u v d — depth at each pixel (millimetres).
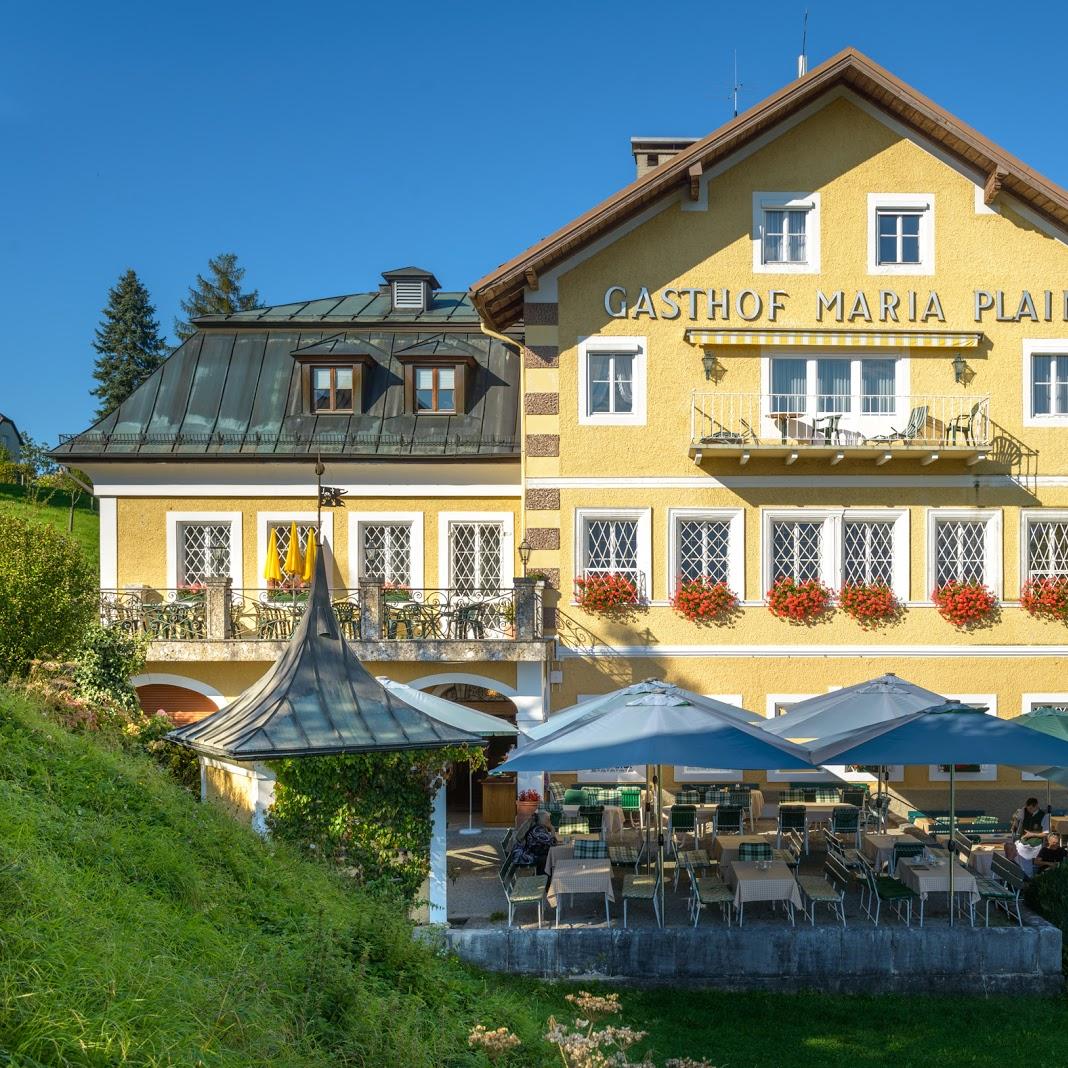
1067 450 19297
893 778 19156
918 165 19203
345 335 23109
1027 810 15391
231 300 66188
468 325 23219
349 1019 6285
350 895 10047
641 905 13289
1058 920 12422
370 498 21000
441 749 11781
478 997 8609
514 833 15703
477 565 21094
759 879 12031
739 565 19219
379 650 17859
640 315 19172
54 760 8930
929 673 19203
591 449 19172
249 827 10469
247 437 21094
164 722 15406
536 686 18094
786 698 19141
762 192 19188
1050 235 19297
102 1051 4496
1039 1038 10461
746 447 18438
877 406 19297
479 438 21031
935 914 12867
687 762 11367
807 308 19156
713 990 11711
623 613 19141
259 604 19188
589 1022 7152
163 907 6844
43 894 5828
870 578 19469
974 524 19531
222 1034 5277
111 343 64500
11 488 48531
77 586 15055
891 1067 9688
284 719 11352
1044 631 19250
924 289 19219
